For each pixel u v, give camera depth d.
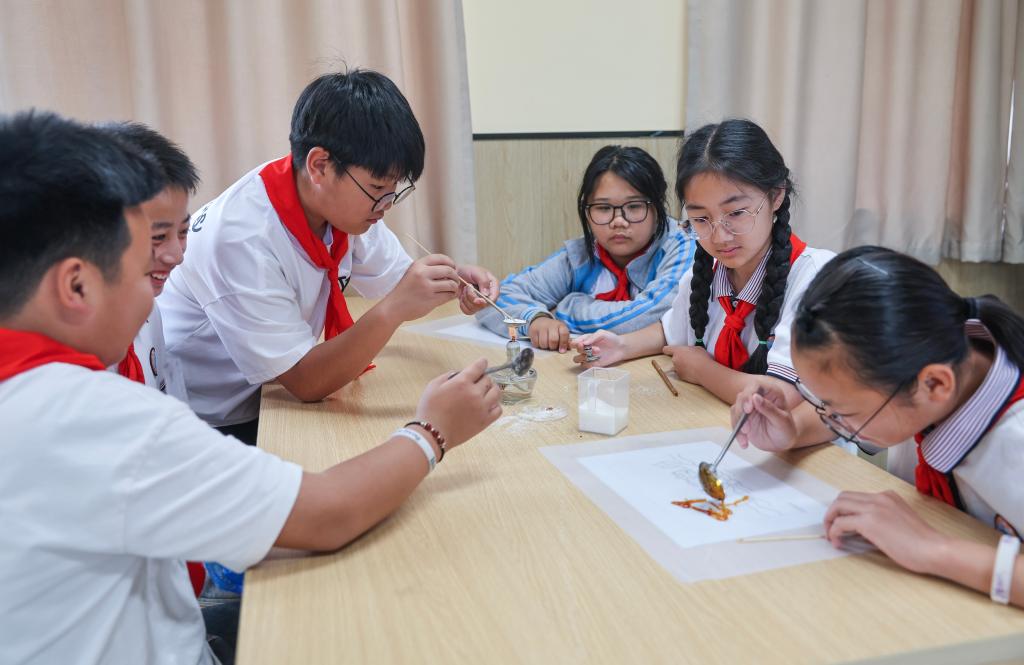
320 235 1.51
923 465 0.94
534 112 2.37
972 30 2.57
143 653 0.78
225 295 1.34
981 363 0.84
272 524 0.76
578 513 0.90
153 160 0.82
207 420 1.64
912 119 2.59
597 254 1.98
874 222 2.68
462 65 2.19
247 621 0.71
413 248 2.25
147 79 1.98
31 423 0.66
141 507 0.68
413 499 0.95
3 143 0.69
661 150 2.46
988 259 2.69
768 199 1.28
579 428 1.18
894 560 0.78
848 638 0.67
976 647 0.67
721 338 1.42
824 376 0.81
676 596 0.73
